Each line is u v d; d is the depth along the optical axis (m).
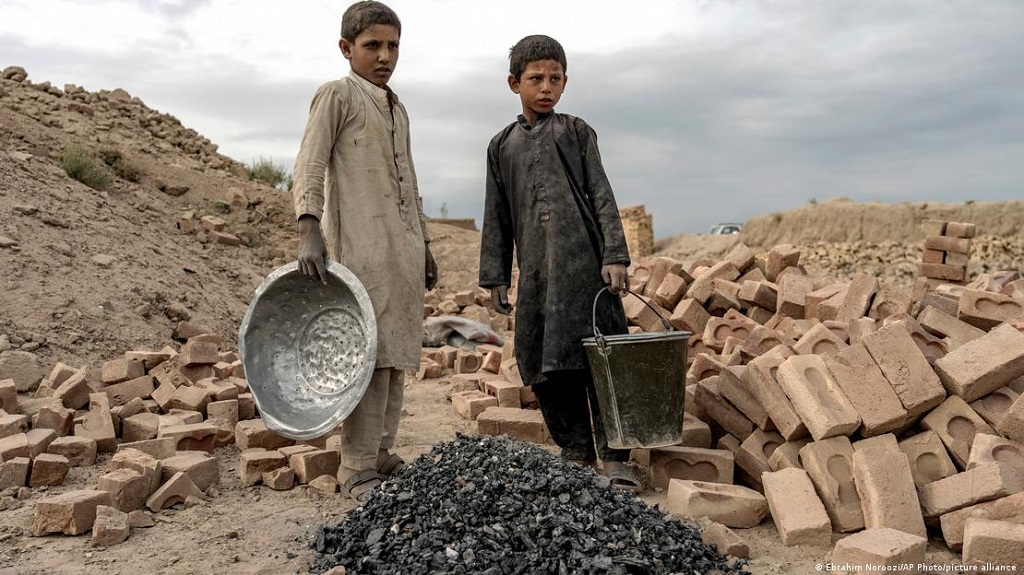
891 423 3.96
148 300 8.38
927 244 9.88
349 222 4.21
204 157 15.99
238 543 3.70
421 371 8.09
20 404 5.46
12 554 3.51
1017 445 3.75
